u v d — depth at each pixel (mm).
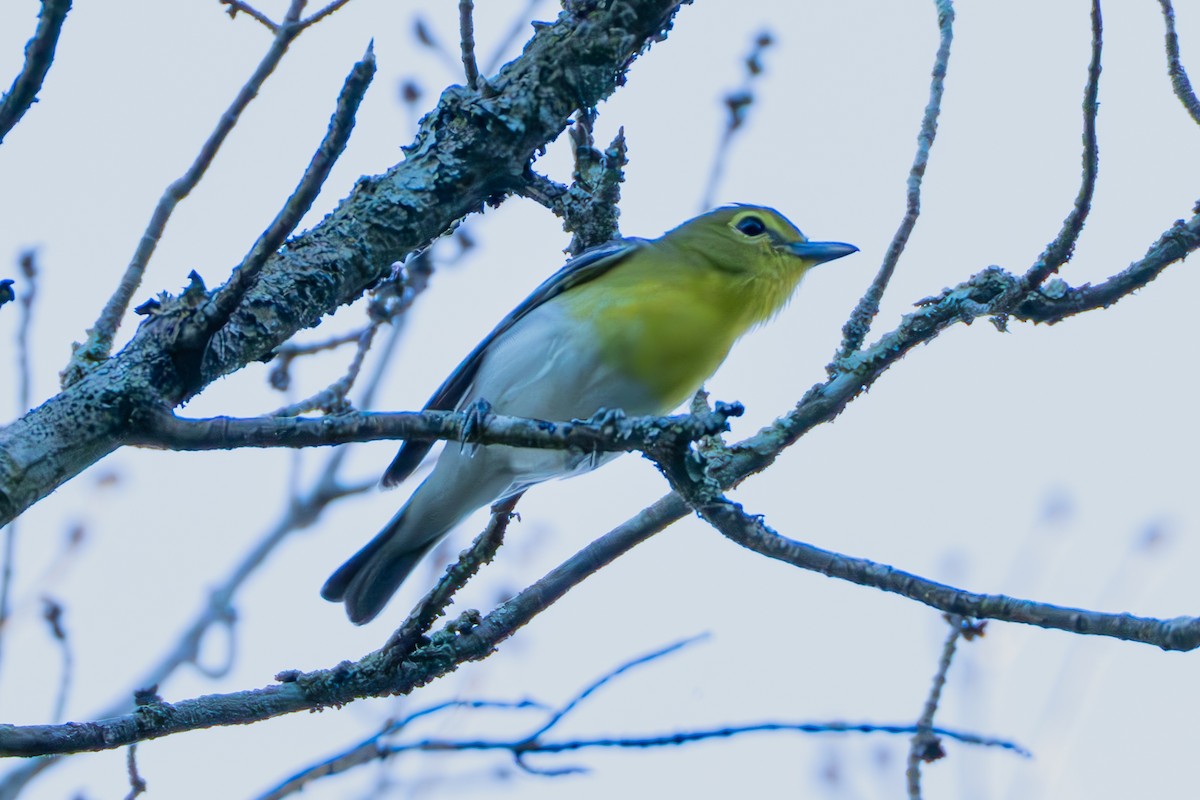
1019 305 8773
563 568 9211
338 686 8625
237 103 8133
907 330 9320
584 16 9375
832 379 9539
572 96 9312
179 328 7680
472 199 9297
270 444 7395
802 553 8422
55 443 7332
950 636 10016
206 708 8320
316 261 8641
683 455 7785
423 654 8820
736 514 8406
